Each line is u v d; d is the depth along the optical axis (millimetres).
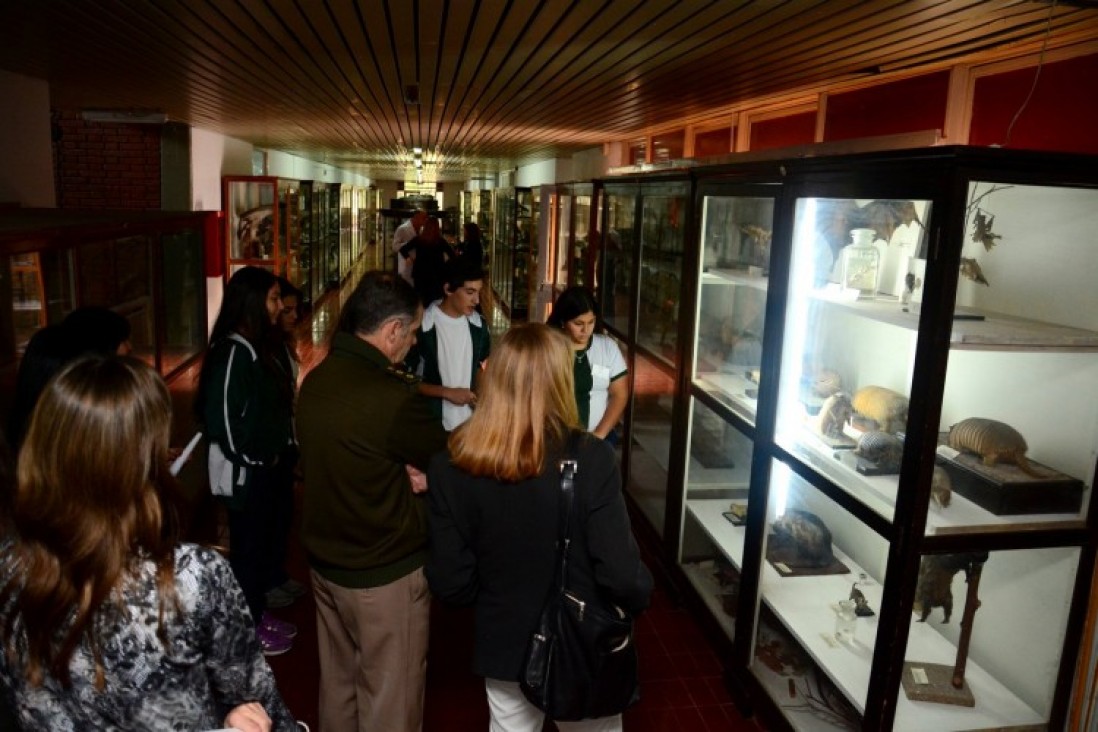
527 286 12102
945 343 1994
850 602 2719
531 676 1802
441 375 3695
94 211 4398
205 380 2957
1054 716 2348
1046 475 2215
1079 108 3193
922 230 2266
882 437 2355
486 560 1870
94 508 1146
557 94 5832
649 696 3156
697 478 3820
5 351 2604
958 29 3074
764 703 2902
